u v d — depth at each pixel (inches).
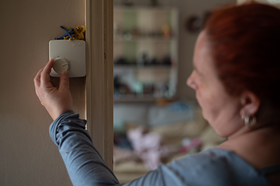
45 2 28.8
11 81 29.3
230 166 15.1
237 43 14.6
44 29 29.0
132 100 169.2
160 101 163.0
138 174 112.5
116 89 168.9
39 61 29.3
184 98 173.5
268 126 16.0
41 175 30.6
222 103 16.2
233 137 17.1
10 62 29.0
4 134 29.8
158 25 169.5
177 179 15.0
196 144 129.0
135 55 171.5
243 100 15.5
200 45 16.5
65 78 26.9
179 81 174.9
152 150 121.3
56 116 24.9
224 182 14.4
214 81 16.0
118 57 170.2
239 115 16.1
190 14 170.2
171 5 168.7
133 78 174.1
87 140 22.9
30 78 29.4
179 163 16.1
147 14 167.8
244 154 15.6
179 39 171.8
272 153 15.4
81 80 30.0
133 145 127.5
